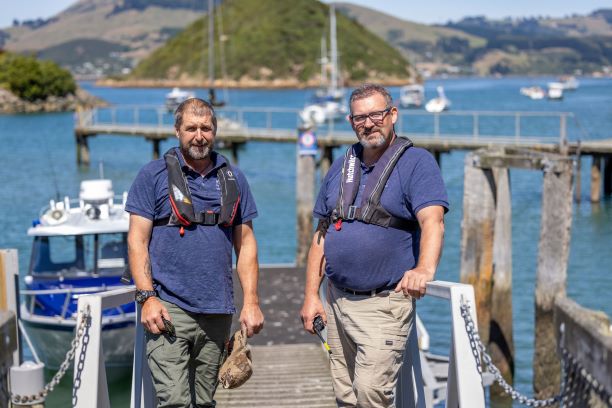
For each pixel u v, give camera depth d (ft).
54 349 49.42
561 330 15.94
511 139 118.42
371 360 17.95
